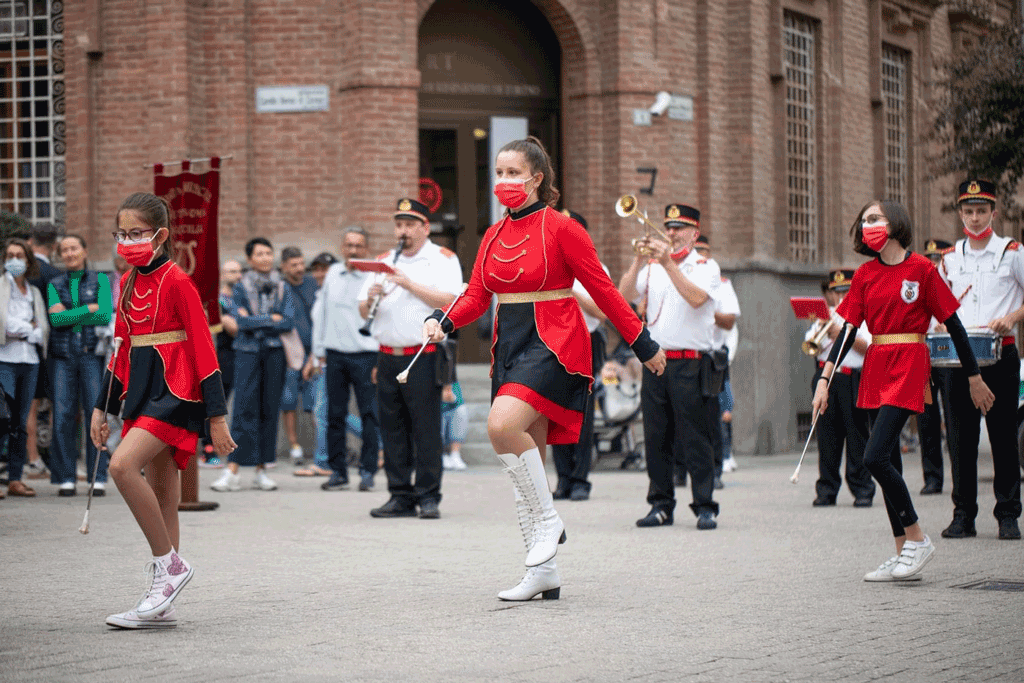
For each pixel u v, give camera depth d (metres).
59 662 5.13
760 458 18.36
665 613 6.25
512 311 6.55
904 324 7.44
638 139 17.92
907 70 23.73
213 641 5.56
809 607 6.43
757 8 19.27
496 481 13.78
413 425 10.30
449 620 6.04
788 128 20.42
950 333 7.56
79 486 13.00
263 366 12.86
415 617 6.12
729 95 19.20
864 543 8.89
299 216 16.72
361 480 12.87
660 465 9.93
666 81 18.22
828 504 11.60
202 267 11.09
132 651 5.35
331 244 16.62
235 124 16.70
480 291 6.75
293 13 16.69
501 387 6.49
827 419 11.55
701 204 18.84
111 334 11.94
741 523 10.12
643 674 4.94
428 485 10.30
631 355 15.40
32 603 6.52
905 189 23.67
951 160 17.22
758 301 18.98
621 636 5.68
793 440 19.84
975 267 9.34
